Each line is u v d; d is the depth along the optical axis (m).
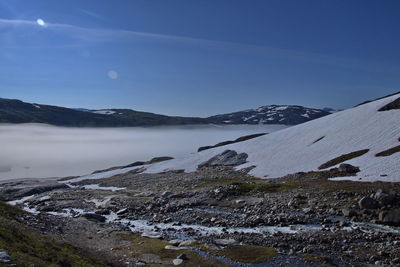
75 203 70.81
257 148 114.25
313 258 26.70
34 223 36.31
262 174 83.75
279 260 26.92
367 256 26.75
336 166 67.88
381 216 36.34
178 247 31.48
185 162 133.62
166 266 26.22
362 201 40.19
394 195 39.72
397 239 30.16
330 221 38.12
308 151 89.00
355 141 79.00
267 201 51.50
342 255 27.38
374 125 82.19
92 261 24.19
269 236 34.28
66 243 27.64
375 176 53.47
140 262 27.06
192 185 82.94
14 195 97.81
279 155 97.06
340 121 99.62
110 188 104.62
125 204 63.12
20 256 17.64
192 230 39.91
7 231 22.50
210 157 126.50
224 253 29.39
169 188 84.94
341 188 50.16
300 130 113.50
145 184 101.88
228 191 60.25
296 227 37.41
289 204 47.56
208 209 52.56
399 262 24.94
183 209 54.31
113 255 29.17
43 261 18.72
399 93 102.06
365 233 32.41
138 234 38.12
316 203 46.00
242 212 48.50
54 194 90.12
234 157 113.31
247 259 27.50
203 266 26.02
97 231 39.62
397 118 78.69
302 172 72.44
